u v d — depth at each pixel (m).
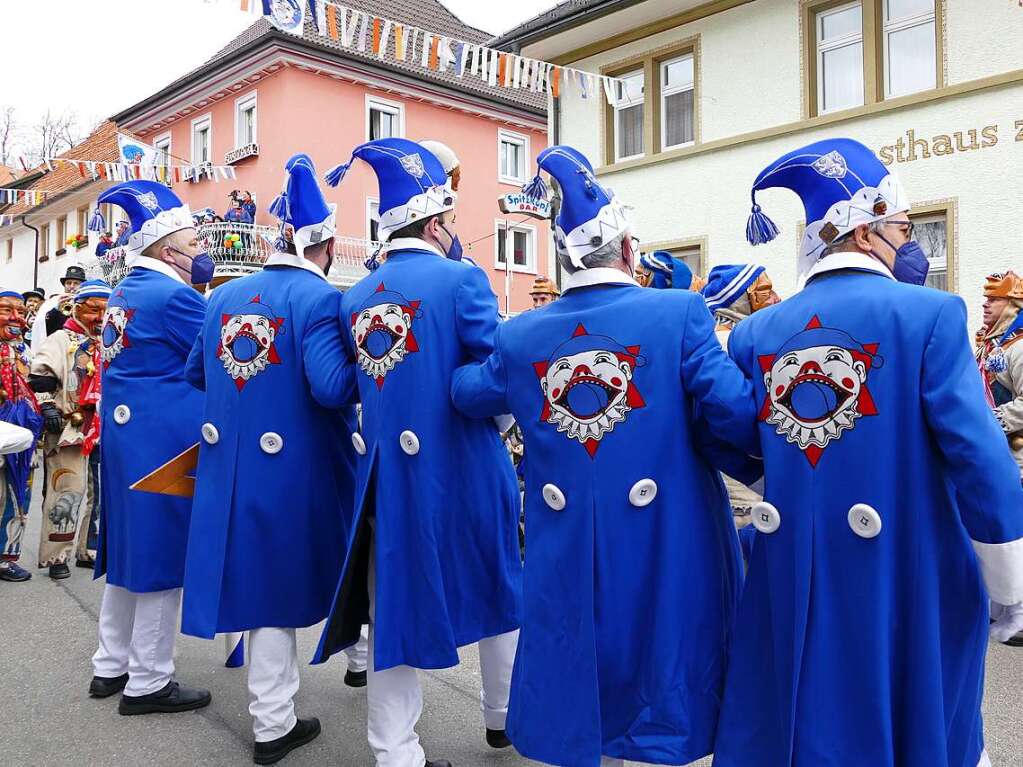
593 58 14.32
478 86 25.27
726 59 12.59
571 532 2.33
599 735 2.23
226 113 23.86
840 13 11.70
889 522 1.95
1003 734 3.40
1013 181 10.09
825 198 2.17
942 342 1.92
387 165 3.01
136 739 3.37
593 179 2.42
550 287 8.11
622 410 2.28
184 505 3.58
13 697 3.81
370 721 2.89
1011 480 1.86
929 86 10.88
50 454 6.05
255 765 3.15
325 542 3.22
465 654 4.58
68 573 6.09
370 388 2.90
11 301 5.99
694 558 2.28
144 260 3.79
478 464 2.88
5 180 33.78
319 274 3.32
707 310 2.34
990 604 2.12
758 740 2.13
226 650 4.25
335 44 22.33
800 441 2.06
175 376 3.67
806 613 2.02
